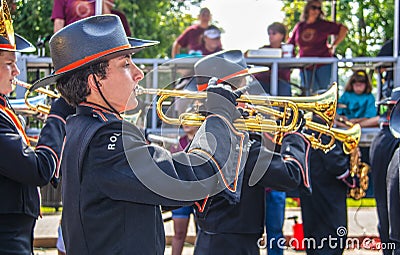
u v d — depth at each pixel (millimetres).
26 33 17078
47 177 6293
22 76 12625
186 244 15500
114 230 4883
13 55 6453
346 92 14961
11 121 6332
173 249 11531
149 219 5012
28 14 16984
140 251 4887
